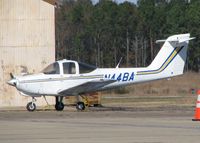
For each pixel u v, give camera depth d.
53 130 31.16
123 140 26.83
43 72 49.34
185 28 165.12
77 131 30.59
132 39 171.75
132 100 74.94
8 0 57.53
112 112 45.28
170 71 52.34
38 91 48.88
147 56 171.00
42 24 57.81
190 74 112.06
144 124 34.16
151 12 172.75
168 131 30.33
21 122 36.03
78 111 47.88
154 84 102.81
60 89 49.16
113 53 168.75
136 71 51.34
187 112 44.50
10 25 57.56
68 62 49.47
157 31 170.50
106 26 171.12
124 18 172.00
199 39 158.62
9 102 57.28
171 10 171.50
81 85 49.03
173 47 52.38
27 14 57.69
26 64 57.69
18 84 48.59
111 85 50.72
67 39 173.12
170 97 81.44
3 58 57.44
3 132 30.33
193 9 164.75
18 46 57.56
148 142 26.08
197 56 157.00
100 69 50.34
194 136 28.22
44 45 57.81
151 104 63.47
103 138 27.59
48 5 57.84
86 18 180.75
